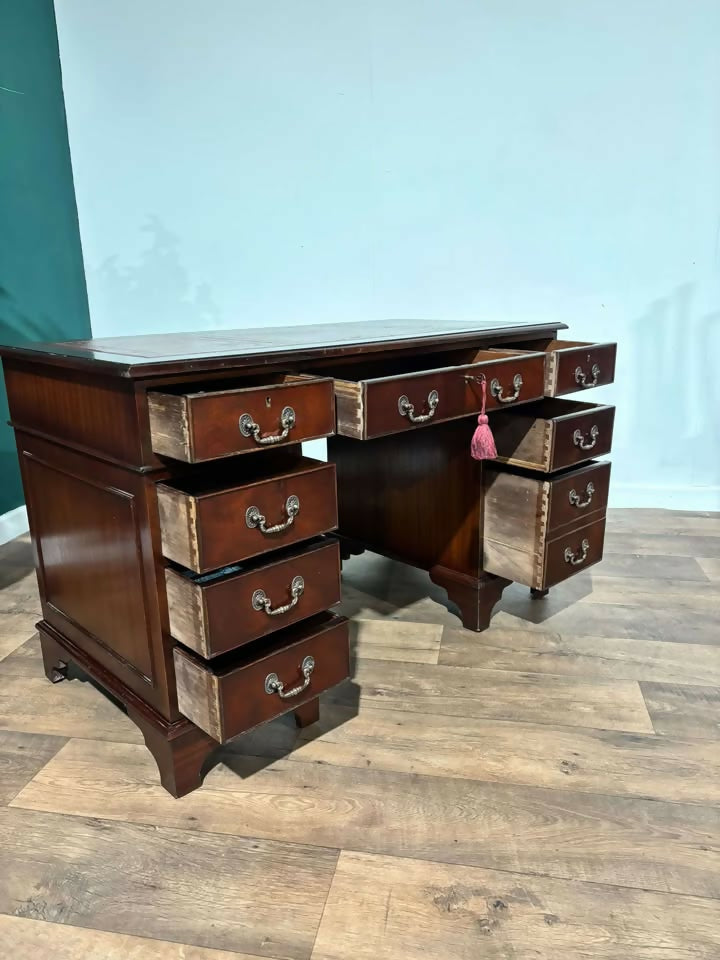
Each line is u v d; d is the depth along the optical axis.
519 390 1.45
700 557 2.17
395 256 2.65
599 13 2.29
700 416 2.55
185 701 1.13
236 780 1.22
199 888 1.00
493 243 2.56
